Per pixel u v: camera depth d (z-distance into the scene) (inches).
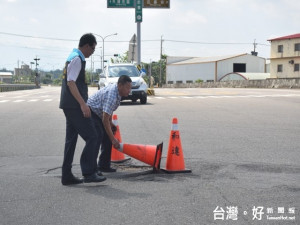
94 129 213.9
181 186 203.8
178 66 3555.6
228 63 3176.7
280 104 676.1
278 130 394.3
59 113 567.8
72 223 153.3
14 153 297.3
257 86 1918.1
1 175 232.7
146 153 240.1
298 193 190.4
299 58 2320.4
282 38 2402.8
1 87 1787.6
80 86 209.3
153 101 789.9
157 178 222.2
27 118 507.5
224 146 314.8
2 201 182.2
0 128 420.8
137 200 180.7
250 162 259.3
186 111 573.3
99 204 175.8
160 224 150.6
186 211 165.0
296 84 1579.7
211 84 2536.9
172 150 237.0
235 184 206.7
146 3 1103.0
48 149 311.6
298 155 280.2
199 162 260.5
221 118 490.3
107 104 222.4
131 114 541.0
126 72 769.6
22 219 158.7
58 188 203.9
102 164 243.3
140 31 1104.2
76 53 206.7
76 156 286.0
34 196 189.8
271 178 219.1
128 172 241.3
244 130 395.2
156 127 419.8
